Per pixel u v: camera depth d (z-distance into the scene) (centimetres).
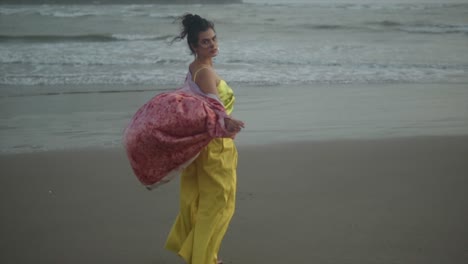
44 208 423
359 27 2192
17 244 358
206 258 298
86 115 815
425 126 717
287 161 548
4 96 970
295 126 720
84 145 636
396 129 700
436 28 2134
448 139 636
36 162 558
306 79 1110
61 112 837
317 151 588
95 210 418
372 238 356
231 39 1814
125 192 460
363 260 326
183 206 310
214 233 301
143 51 1539
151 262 333
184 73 1193
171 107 283
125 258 338
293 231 371
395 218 390
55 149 616
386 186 464
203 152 296
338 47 1605
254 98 923
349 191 452
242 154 578
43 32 2073
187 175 309
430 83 1068
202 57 302
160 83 1087
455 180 480
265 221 389
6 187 476
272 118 771
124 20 2572
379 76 1143
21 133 703
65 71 1230
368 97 930
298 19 2538
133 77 1148
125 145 291
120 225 388
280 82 1080
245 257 334
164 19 2622
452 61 1339
